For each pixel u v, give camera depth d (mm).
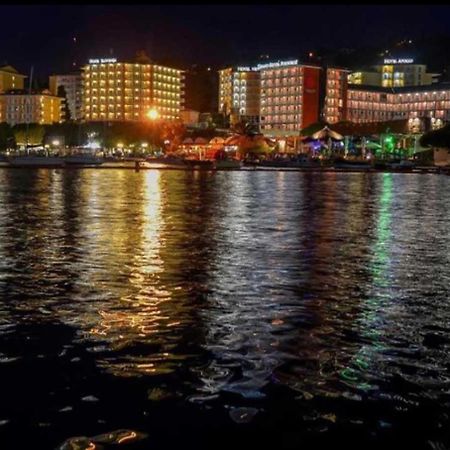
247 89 189500
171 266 13664
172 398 6453
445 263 14438
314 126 148000
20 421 5906
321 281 12281
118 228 20438
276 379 7008
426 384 6918
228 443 5543
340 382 6941
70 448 5418
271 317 9562
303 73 171125
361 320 9461
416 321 9430
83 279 12188
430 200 36656
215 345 8172
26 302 10305
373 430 5820
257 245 16984
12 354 7719
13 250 15633
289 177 69688
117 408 6203
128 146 168875
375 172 91812
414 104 182375
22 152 139875
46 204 30156
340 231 20547
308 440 5625
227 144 120062
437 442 5613
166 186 48281
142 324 9086
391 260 14820
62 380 6898
